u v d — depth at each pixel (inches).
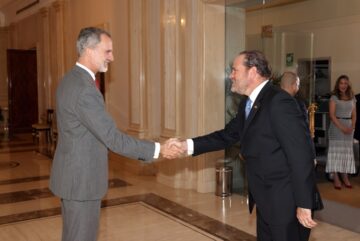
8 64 469.4
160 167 245.9
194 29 218.8
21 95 480.1
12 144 407.8
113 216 183.2
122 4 286.0
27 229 167.5
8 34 536.1
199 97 217.3
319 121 216.2
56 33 392.8
